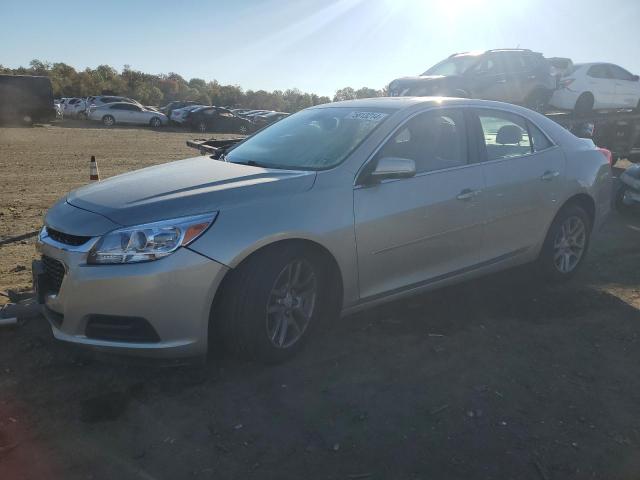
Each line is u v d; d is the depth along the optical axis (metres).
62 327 3.33
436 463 2.80
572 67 14.53
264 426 3.06
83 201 3.61
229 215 3.36
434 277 4.35
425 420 3.15
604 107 14.49
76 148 18.80
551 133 5.29
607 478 2.74
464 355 3.92
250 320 3.42
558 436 3.05
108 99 36.81
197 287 3.22
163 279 3.15
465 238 4.47
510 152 4.89
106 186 3.84
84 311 3.22
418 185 4.14
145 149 19.05
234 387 3.43
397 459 2.82
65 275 3.27
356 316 4.51
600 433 3.09
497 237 4.72
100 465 2.73
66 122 35.25
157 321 3.19
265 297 3.43
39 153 16.95
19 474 2.66
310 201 3.64
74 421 3.07
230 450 2.86
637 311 4.81
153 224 3.21
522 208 4.85
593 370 3.78
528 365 3.82
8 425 3.02
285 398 3.33
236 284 3.40
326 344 4.02
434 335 4.22
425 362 3.81
